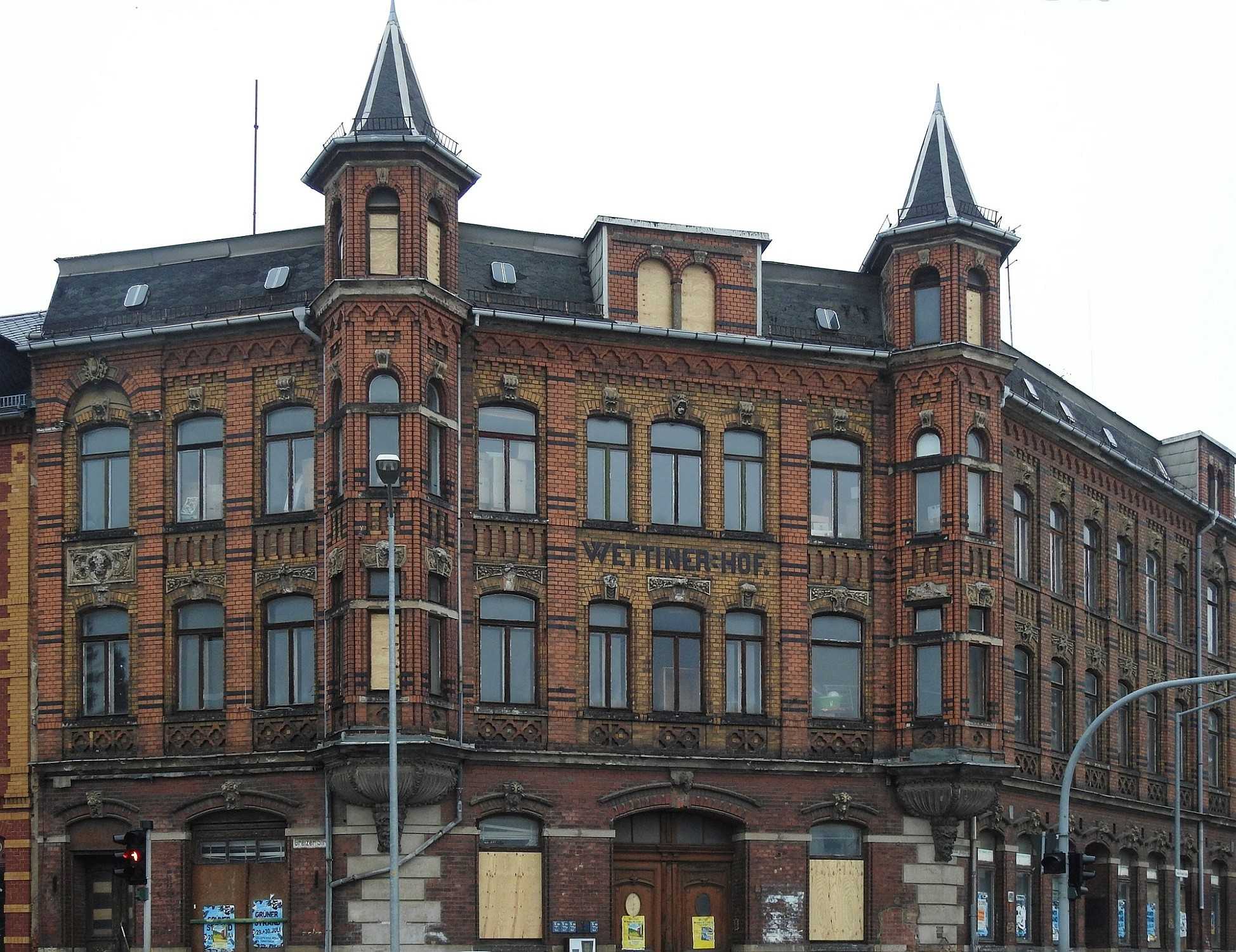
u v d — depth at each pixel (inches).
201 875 1378.0
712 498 1487.5
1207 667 2064.5
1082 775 1723.7
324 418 1398.9
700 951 1440.7
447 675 1358.3
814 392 1533.0
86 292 1497.3
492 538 1409.9
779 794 1457.9
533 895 1378.0
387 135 1373.0
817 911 1457.9
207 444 1441.9
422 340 1366.9
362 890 1322.6
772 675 1480.1
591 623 1440.7
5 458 1486.2
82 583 1441.9
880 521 1530.5
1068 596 1728.6
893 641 1513.3
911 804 1475.1
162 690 1406.3
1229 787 2082.9
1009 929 1549.0
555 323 1438.2
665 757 1422.2
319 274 1448.1
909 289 1553.9
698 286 1514.5
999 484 1541.6
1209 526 2047.2
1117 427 1978.3
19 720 1434.5
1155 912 1867.6
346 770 1305.4
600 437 1470.2
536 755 1381.6
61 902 1393.9
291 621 1395.2
